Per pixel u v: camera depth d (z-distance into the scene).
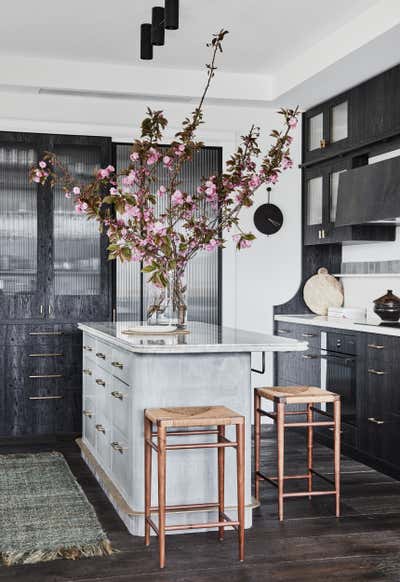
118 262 6.62
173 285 4.63
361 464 5.27
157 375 3.79
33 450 5.72
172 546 3.59
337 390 5.62
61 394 6.25
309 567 3.32
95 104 6.37
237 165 4.44
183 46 5.53
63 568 3.30
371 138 5.50
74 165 6.32
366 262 6.41
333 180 6.20
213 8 4.76
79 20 5.00
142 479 3.76
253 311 6.79
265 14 4.87
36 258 6.24
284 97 6.18
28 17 4.94
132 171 4.22
